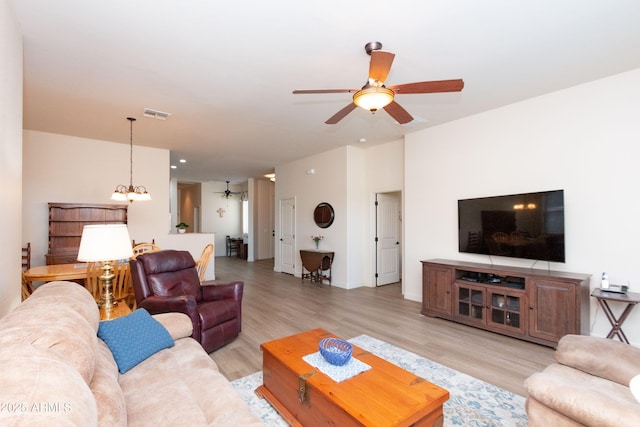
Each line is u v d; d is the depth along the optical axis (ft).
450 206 14.99
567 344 6.20
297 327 12.53
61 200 17.28
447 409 7.08
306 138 18.04
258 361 9.49
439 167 15.46
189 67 9.66
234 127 15.78
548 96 11.85
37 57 9.02
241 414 4.66
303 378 5.90
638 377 3.68
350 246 20.03
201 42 8.30
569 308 9.95
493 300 11.84
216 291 11.53
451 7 6.95
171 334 7.36
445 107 13.16
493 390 7.86
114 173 18.80
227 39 8.16
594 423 4.22
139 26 7.60
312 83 10.82
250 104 12.64
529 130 12.35
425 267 14.06
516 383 8.20
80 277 11.38
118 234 8.23
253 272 26.08
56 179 17.16
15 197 7.00
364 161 20.81
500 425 6.55
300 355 6.86
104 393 4.10
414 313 14.39
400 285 20.84
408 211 16.92
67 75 10.12
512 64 9.59
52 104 12.61
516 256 12.27
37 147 16.70
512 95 11.96
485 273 12.82
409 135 16.88
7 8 6.41
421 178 16.26
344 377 5.87
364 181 20.81
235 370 8.92
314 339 7.82
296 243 24.20
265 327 12.52
